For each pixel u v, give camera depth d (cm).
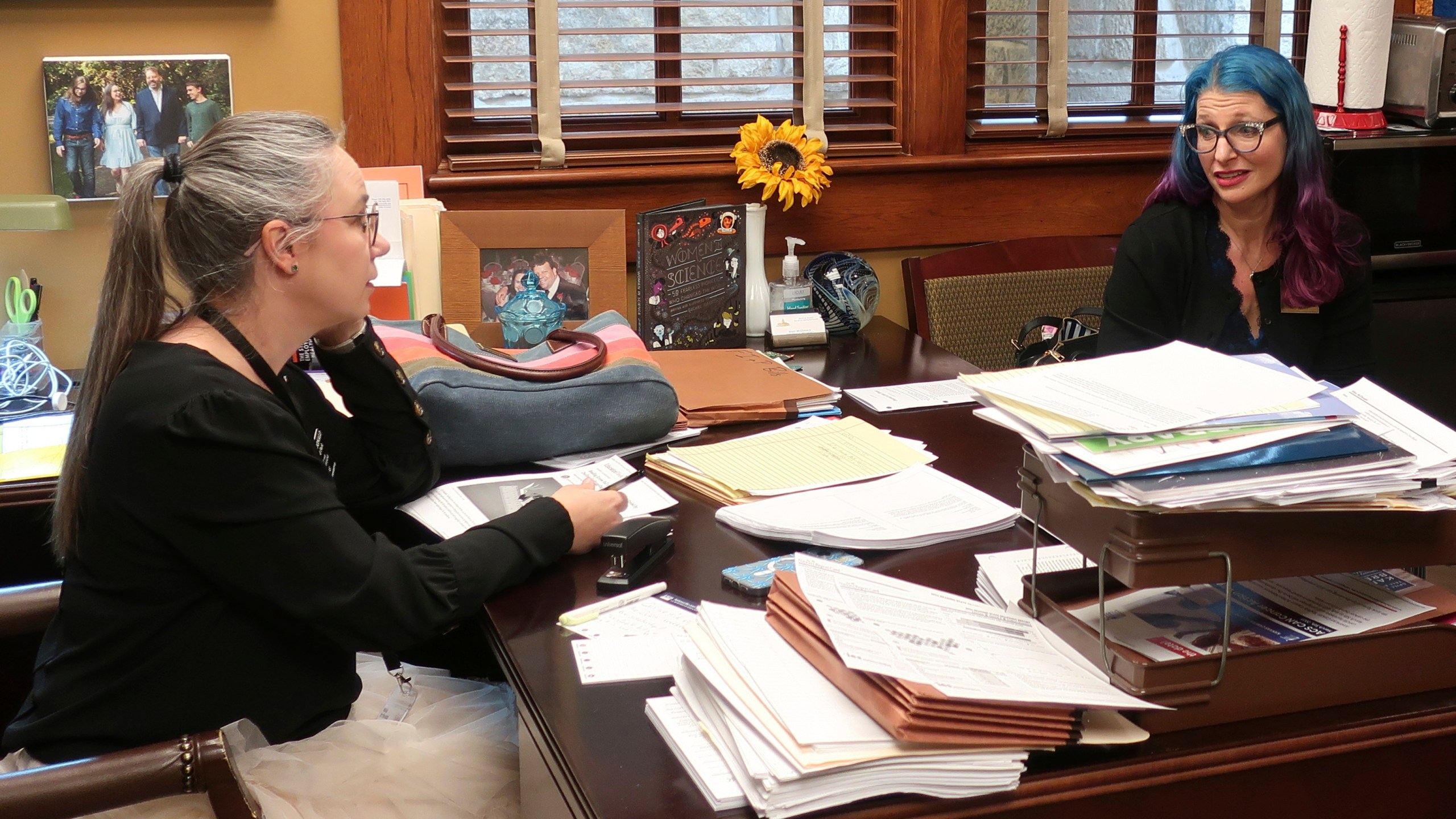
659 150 276
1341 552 109
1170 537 103
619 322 217
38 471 184
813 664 104
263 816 118
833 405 215
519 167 264
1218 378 119
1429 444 113
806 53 278
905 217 292
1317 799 107
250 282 134
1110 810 100
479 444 182
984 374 125
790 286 262
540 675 120
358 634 129
